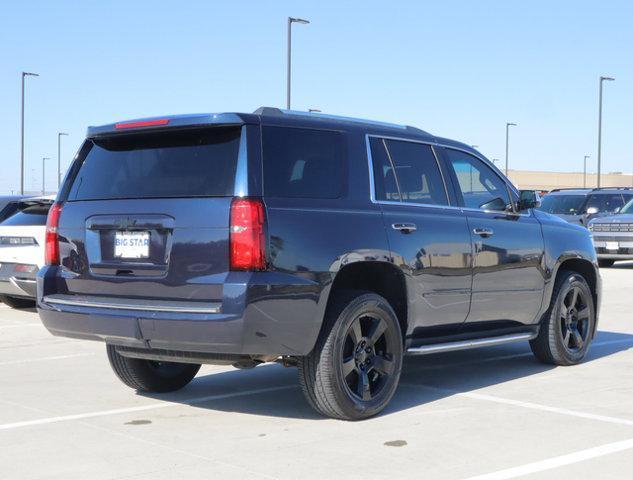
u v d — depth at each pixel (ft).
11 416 19.86
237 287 17.04
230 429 18.57
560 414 19.89
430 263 20.83
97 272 19.12
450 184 22.39
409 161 21.45
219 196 17.66
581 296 26.58
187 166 18.37
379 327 19.45
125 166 19.30
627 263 79.66
